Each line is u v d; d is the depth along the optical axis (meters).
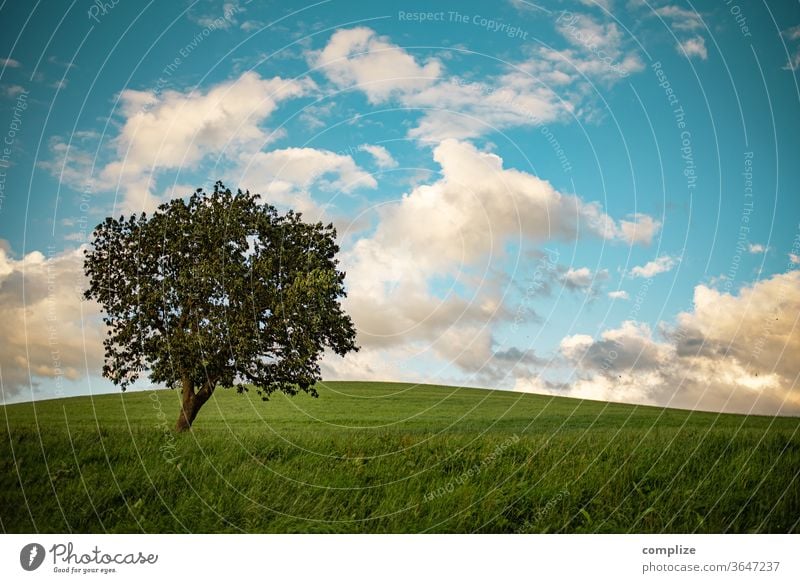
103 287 18.20
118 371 17.97
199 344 17.59
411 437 14.69
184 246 18.31
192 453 11.41
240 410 35.34
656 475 11.01
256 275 18.42
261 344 18.23
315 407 37.84
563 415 33.88
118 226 18.39
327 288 18.39
